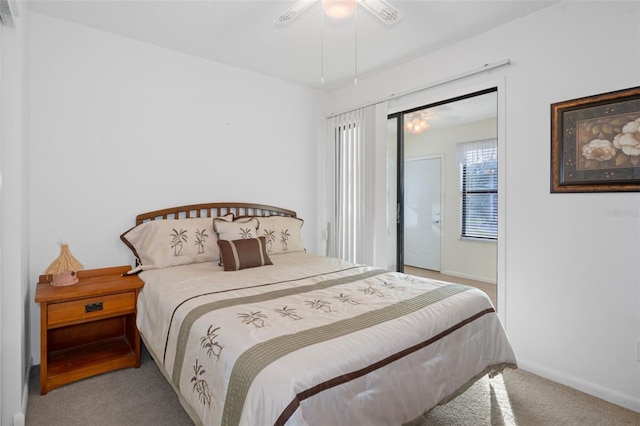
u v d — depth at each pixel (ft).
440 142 11.01
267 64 10.52
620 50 6.43
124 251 8.79
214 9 7.48
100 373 7.21
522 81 7.77
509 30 7.97
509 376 7.51
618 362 6.53
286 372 3.49
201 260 8.82
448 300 5.82
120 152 8.71
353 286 6.61
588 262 6.88
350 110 11.91
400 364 4.37
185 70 9.75
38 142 7.60
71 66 8.01
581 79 6.90
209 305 5.43
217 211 10.25
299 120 12.36
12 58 5.59
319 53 9.72
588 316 6.89
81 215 8.19
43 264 7.70
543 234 7.49
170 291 6.42
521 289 7.85
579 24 6.91
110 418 5.83
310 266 8.50
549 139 7.37
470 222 10.81
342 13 6.09
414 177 11.10
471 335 5.74
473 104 9.96
